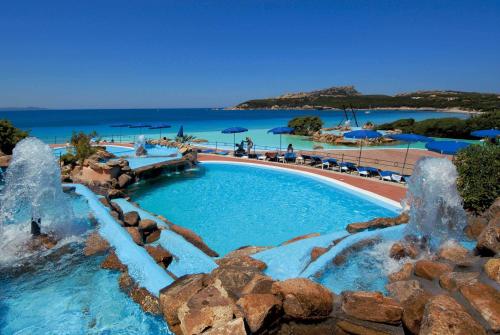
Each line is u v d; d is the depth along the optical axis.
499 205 6.79
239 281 4.73
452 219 7.14
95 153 17.30
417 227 7.20
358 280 5.67
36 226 7.16
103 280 5.58
